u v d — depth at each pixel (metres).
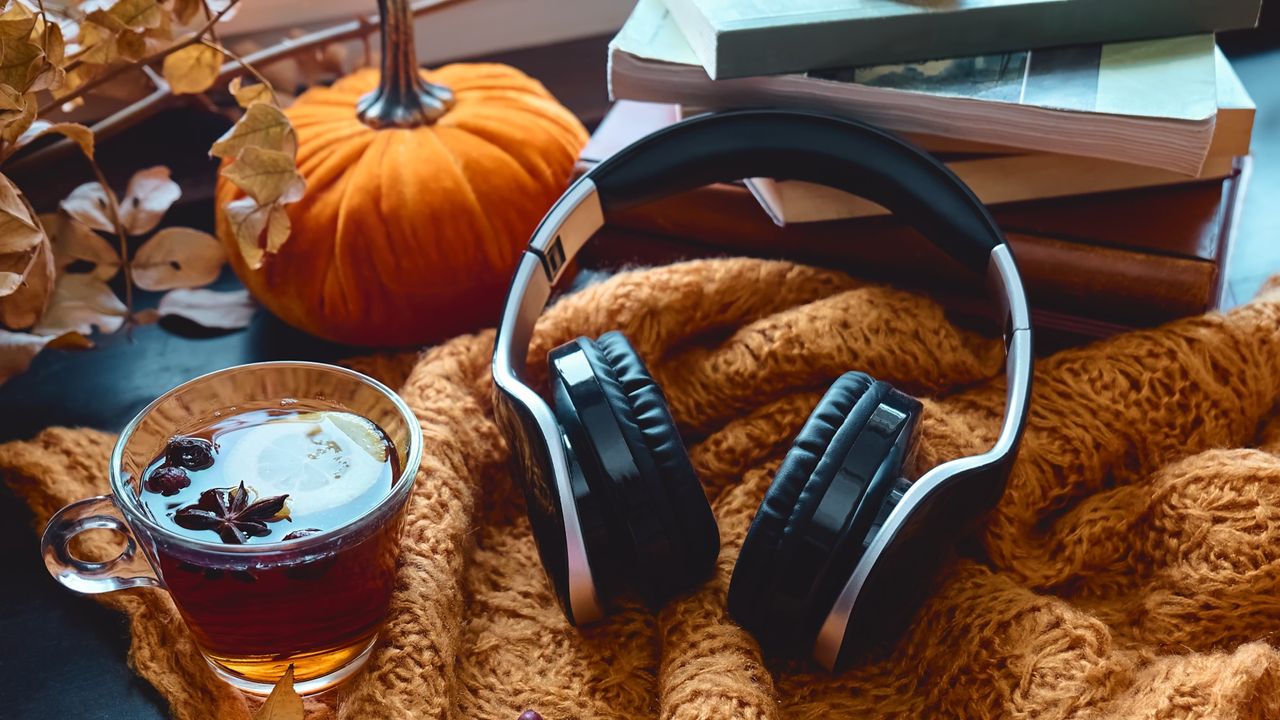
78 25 0.62
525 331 0.56
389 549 0.51
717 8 0.58
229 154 0.60
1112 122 0.56
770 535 0.49
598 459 0.49
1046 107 0.56
